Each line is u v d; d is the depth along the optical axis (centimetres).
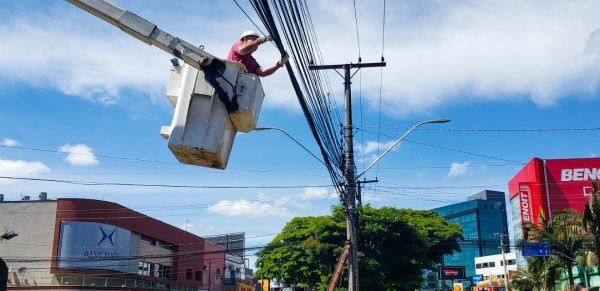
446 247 4728
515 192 6894
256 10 557
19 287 3841
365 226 3525
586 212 2645
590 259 2858
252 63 460
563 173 5753
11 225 4188
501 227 14975
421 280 3819
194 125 373
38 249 4112
